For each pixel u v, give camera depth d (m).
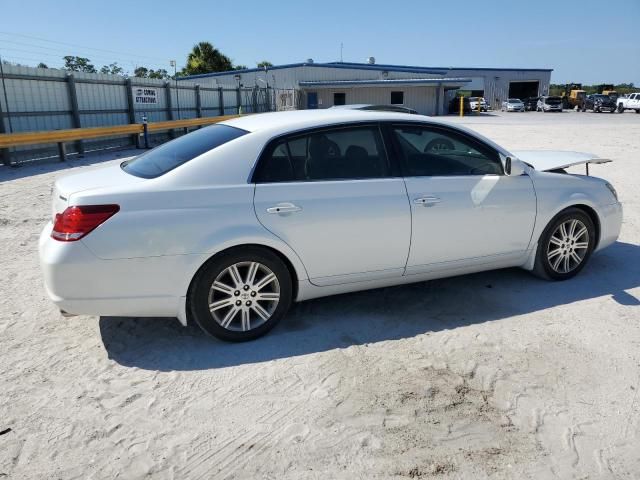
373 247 3.59
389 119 3.72
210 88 26.19
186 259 3.13
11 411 2.74
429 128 3.83
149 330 3.64
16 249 5.64
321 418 2.67
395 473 2.29
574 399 2.81
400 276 3.80
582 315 3.81
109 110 18.17
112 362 3.23
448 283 4.45
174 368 3.15
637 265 4.89
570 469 2.31
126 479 2.26
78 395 2.88
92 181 3.30
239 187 3.24
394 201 3.59
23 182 10.29
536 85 59.75
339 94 44.16
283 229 3.31
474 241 3.94
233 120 3.94
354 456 2.39
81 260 2.97
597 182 4.51
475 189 3.88
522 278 4.55
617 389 2.90
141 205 3.06
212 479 2.26
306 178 3.43
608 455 2.39
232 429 2.59
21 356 3.30
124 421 2.66
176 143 3.81
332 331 3.60
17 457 2.39
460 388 2.92
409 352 3.31
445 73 44.50
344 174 3.53
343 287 3.66
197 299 3.24
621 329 3.59
